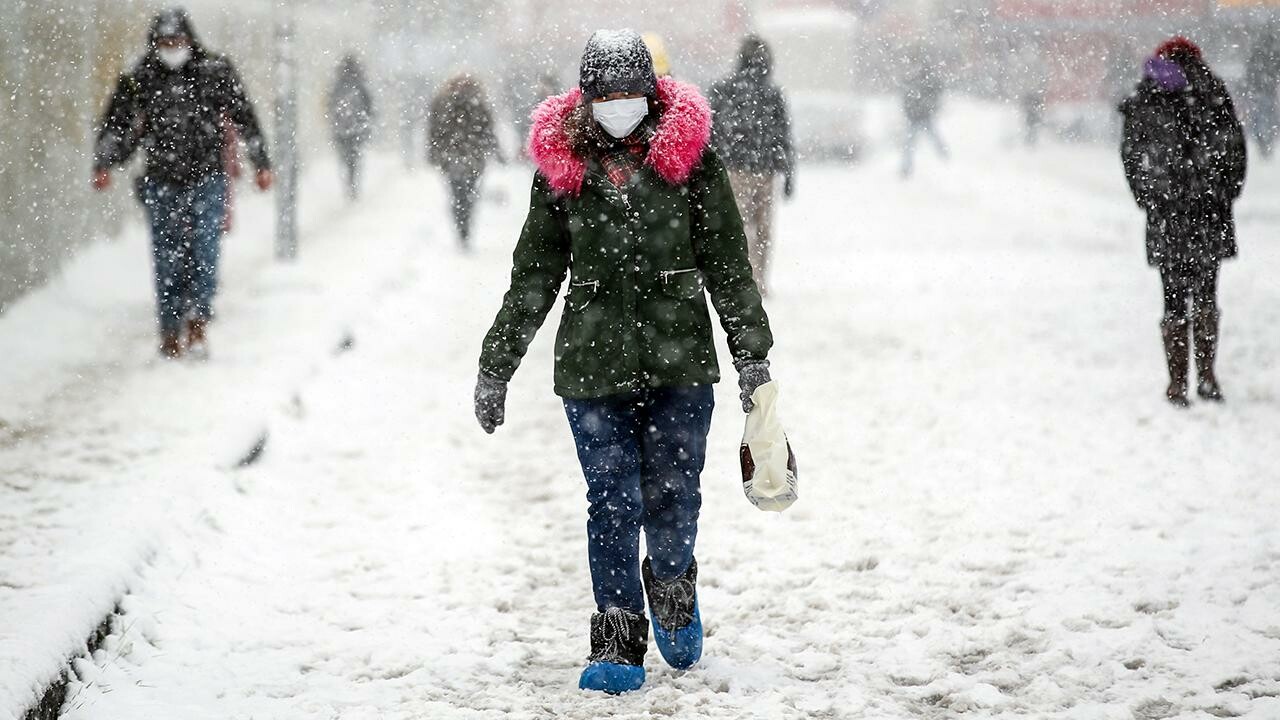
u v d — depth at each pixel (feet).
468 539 73.72
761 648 57.62
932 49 449.48
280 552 71.92
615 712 51.62
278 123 178.19
